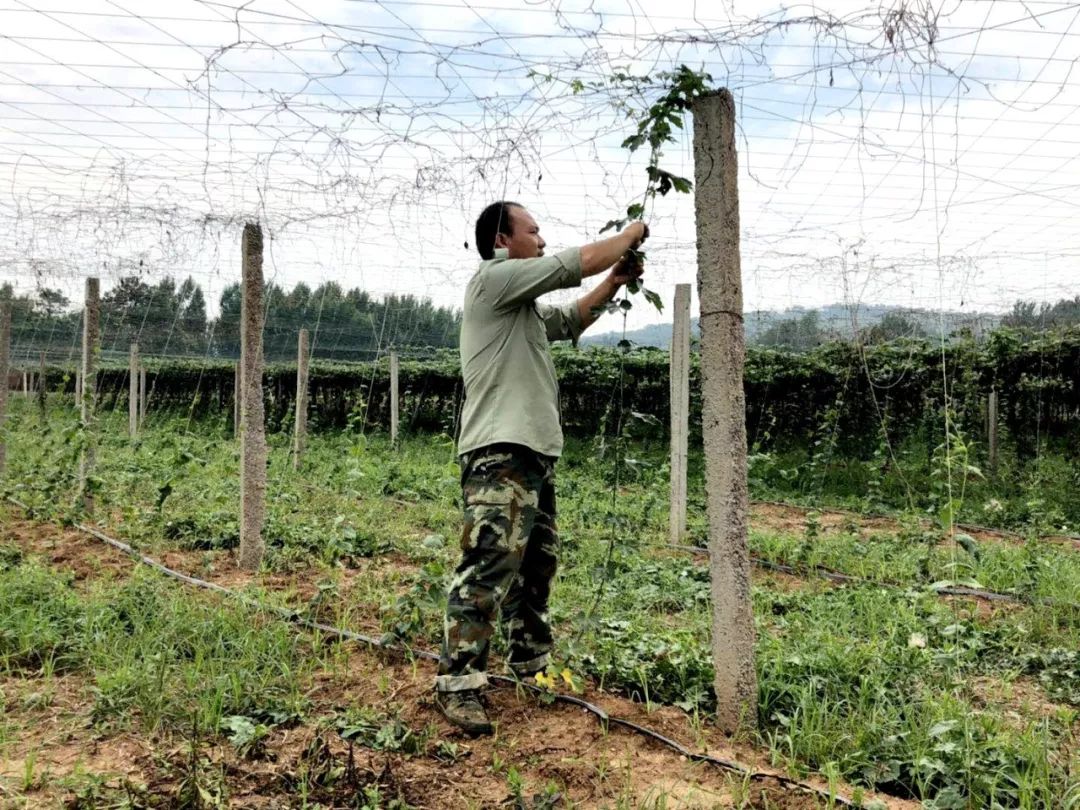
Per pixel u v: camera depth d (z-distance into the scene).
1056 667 4.23
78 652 3.75
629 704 3.46
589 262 3.22
